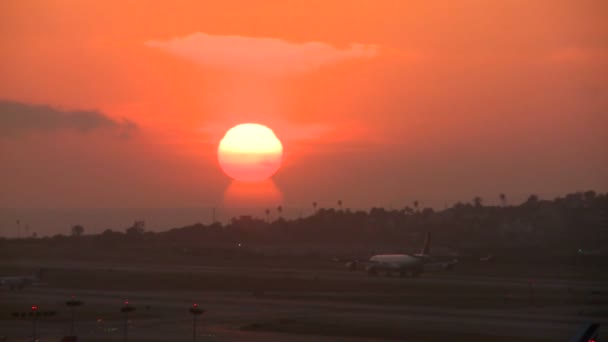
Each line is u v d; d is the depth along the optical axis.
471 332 93.50
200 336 90.00
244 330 95.44
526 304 126.25
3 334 93.19
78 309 120.19
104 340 87.31
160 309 120.06
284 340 86.69
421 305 125.06
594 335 69.25
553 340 87.88
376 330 94.75
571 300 133.38
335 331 94.19
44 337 90.81
